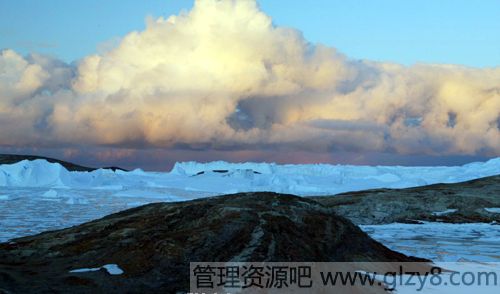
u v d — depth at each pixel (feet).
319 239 56.85
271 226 55.83
